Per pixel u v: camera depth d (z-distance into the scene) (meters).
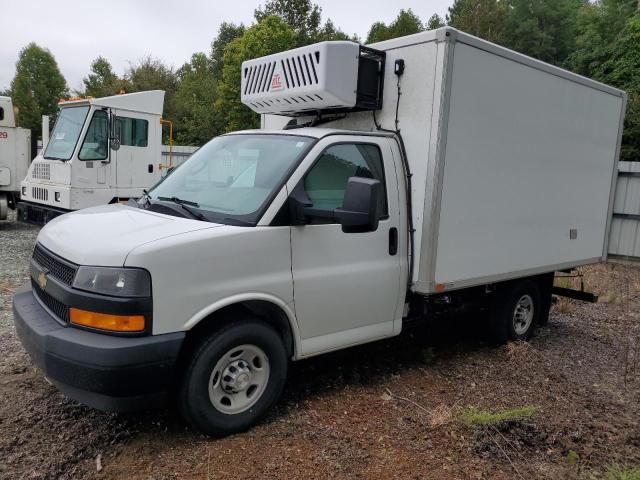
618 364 5.66
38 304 3.74
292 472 3.26
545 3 34.75
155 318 3.18
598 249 6.79
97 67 50.62
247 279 3.58
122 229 3.54
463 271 4.79
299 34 44.28
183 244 3.29
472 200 4.75
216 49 54.78
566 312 7.80
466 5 38.16
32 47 49.41
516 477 3.38
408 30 43.81
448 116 4.35
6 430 3.56
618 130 6.73
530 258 5.58
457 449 3.62
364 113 4.89
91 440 3.49
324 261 4.00
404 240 4.52
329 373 4.78
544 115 5.45
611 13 28.23
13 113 12.50
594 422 4.19
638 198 11.91
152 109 10.75
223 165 4.36
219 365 3.53
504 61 4.85
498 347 5.86
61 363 3.13
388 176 4.43
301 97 4.71
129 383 3.10
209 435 3.57
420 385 4.69
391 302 4.49
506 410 4.27
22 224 13.77
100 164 10.02
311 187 3.96
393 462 3.44
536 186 5.50
